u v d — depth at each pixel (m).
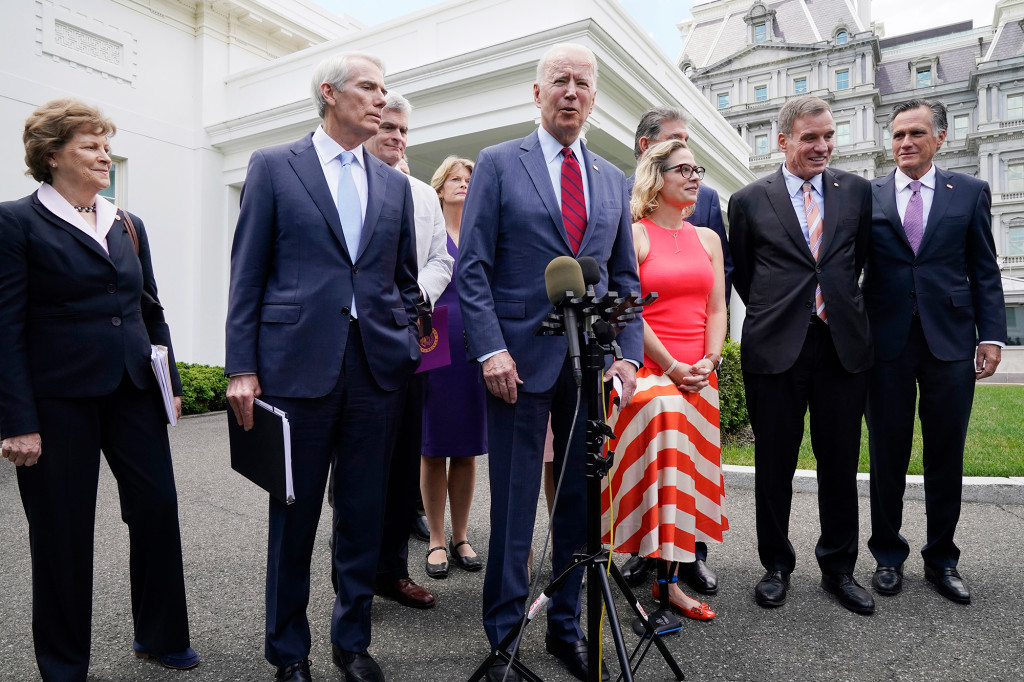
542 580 3.13
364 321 2.21
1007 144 48.12
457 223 3.68
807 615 2.73
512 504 2.28
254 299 2.16
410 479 2.94
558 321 1.85
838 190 2.95
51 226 2.12
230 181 12.31
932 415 2.95
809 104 2.88
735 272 3.21
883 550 3.05
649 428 2.69
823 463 2.93
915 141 2.98
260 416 2.04
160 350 2.29
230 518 4.24
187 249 12.02
